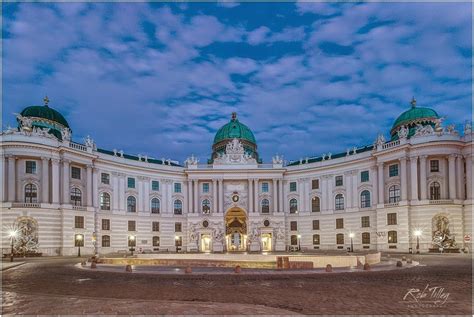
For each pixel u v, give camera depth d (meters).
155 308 15.03
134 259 40.50
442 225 61.34
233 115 99.19
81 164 67.31
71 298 17.56
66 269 33.75
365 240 71.44
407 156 64.81
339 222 76.00
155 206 80.25
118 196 74.31
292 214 82.06
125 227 74.56
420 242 61.31
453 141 61.59
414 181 63.53
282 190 82.88
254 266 36.56
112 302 16.36
